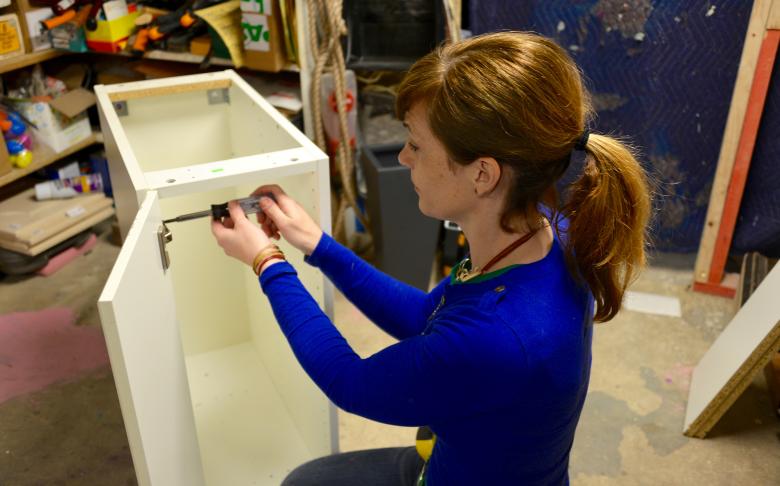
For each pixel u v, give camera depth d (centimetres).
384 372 85
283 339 157
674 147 232
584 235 81
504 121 73
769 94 208
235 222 105
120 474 171
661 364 206
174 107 164
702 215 241
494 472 89
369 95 257
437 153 81
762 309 174
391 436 183
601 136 80
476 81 74
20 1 234
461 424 86
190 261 173
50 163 260
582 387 88
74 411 190
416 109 81
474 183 80
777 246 229
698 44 213
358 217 246
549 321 79
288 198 115
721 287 234
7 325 222
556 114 75
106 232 274
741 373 168
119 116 158
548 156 76
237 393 175
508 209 81
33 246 233
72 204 249
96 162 266
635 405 191
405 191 217
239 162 114
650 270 249
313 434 153
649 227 98
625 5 213
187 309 179
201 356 187
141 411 82
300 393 154
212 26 213
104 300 71
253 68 225
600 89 229
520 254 84
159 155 168
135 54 238
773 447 178
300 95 236
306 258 115
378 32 238
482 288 84
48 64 269
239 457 157
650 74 222
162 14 239
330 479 114
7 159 233
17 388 197
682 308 230
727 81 217
